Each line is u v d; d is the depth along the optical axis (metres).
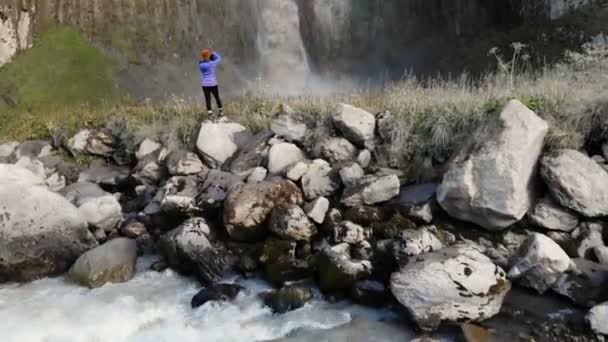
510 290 5.41
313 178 7.23
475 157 5.97
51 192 7.24
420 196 6.60
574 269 5.30
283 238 6.55
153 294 6.46
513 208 5.71
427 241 5.84
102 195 8.01
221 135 8.95
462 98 8.10
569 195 5.81
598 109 6.51
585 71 8.89
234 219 6.77
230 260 6.75
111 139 10.91
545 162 6.02
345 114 7.95
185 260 6.82
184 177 8.20
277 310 5.82
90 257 6.90
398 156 7.54
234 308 5.93
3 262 6.87
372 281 5.86
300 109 9.43
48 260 7.08
